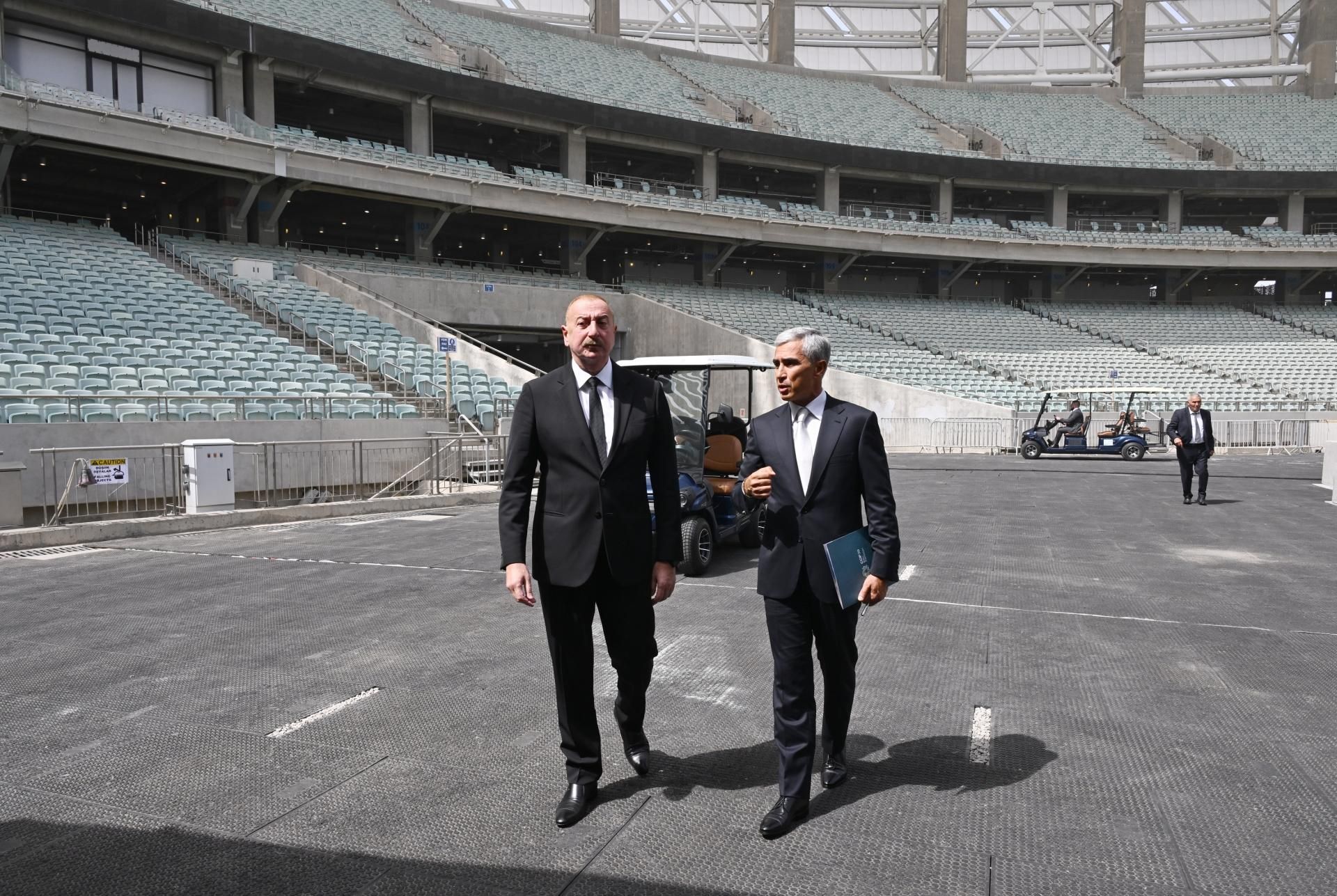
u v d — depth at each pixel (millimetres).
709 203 34750
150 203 29141
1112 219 44969
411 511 12516
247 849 2938
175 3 24234
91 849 2941
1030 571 7781
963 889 2676
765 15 51625
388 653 5203
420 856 2896
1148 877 2742
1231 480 16922
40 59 23562
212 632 5664
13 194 27859
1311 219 45094
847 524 3205
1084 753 3740
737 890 2688
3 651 5223
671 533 3338
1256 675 4797
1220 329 39031
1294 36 51094
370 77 28031
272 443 11906
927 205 44094
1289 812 3186
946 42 49594
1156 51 52719
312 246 33344
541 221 33938
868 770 3586
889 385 27984
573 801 3182
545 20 48375
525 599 3160
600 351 3221
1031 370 32594
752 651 5301
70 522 10219
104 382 13742
